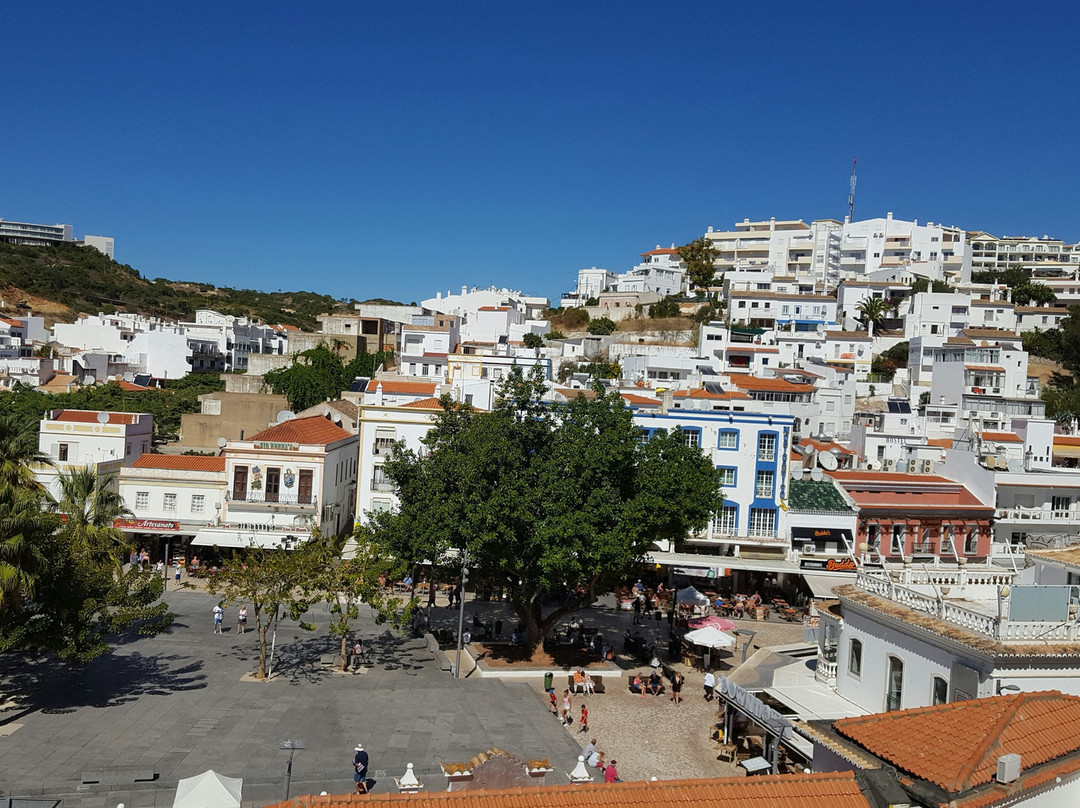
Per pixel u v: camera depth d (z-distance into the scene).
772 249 186.62
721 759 34.66
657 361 111.50
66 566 35.88
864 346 129.88
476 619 52.06
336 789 30.12
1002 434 73.50
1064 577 33.16
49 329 179.50
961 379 101.81
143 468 62.12
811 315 147.62
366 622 53.00
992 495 61.31
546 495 42.38
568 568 41.81
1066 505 62.53
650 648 49.41
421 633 50.50
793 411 91.75
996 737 19.05
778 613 58.44
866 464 73.38
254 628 50.28
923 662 28.66
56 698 37.47
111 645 45.75
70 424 67.69
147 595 38.16
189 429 88.12
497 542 42.03
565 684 43.38
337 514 65.56
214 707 37.34
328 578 42.94
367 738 34.78
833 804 17.72
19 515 32.47
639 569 48.09
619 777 32.47
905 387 112.81
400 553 45.66
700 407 70.75
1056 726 20.08
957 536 60.94
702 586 64.19
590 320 170.62
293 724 35.84
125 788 29.23
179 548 63.91
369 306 179.12
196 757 31.98
